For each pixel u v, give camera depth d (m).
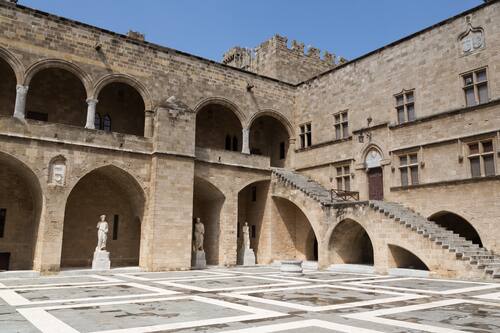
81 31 30.25
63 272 26.45
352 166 34.97
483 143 26.98
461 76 28.81
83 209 32.16
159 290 18.39
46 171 26.62
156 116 30.92
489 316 12.47
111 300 15.41
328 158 37.41
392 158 31.80
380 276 25.67
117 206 33.66
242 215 40.28
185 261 30.31
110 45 31.42
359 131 34.59
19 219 29.59
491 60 27.25
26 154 26.09
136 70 32.44
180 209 30.59
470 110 27.67
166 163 30.45
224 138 41.56
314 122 39.72
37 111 31.73
